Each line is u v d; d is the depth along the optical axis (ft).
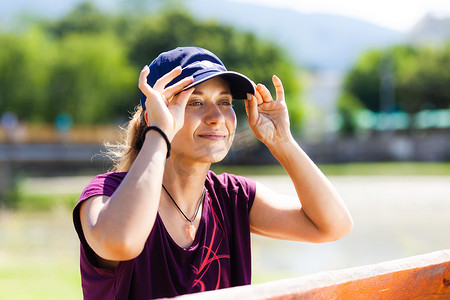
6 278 20.44
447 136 119.96
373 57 169.99
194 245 5.76
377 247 31.94
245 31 123.24
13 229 37.35
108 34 129.80
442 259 5.03
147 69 5.48
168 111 5.37
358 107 163.53
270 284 3.97
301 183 6.31
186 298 3.61
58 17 154.51
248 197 6.45
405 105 158.81
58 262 25.62
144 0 147.84
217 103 6.04
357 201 53.26
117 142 6.86
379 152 121.29
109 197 5.14
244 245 6.26
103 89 117.29
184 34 119.55
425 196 55.77
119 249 4.64
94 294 5.29
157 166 5.03
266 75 118.52
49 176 88.53
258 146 108.58
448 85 151.33
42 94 113.80
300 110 125.08
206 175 6.02
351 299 4.37
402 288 4.75
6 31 113.29
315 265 27.09
